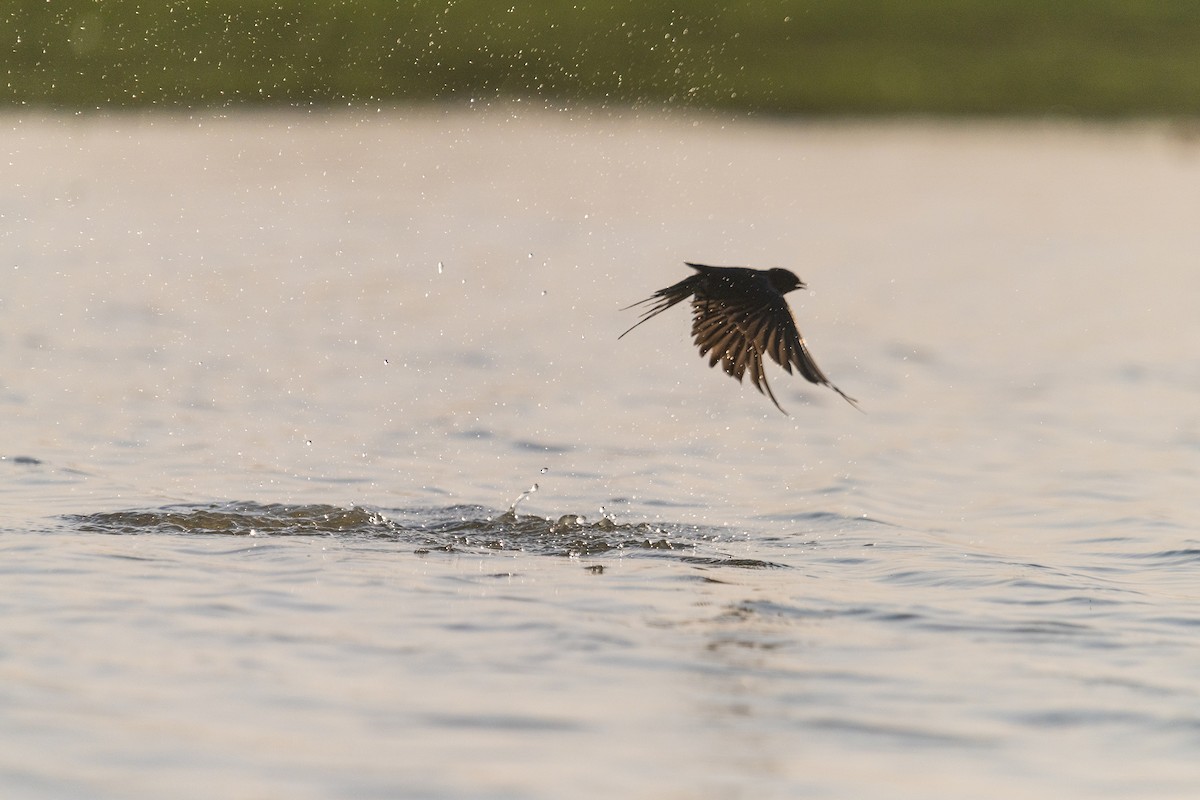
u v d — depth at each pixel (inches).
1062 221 1462.8
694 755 296.2
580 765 289.1
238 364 751.7
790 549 472.7
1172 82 2329.0
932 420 697.6
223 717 307.7
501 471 570.6
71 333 811.4
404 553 451.8
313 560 437.4
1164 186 1720.0
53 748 289.0
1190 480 583.8
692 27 2285.9
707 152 1852.9
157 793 270.2
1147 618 397.4
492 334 861.2
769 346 331.0
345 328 856.3
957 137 2080.5
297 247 1144.2
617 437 638.5
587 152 1796.3
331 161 1608.0
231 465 559.8
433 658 349.1
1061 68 2361.0
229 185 1430.9
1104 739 310.7
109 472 540.1
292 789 273.6
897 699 332.2
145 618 372.2
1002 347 888.9
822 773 289.9
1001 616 397.4
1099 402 744.3
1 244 1088.8
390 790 274.2
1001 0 2610.7
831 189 1632.6
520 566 441.4
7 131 1616.6
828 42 2378.2
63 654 342.6
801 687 337.7
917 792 282.2
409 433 628.4
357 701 319.6
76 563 420.5
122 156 1536.7
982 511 532.7
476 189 1514.5
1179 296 1080.8
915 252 1261.1
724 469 588.7
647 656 356.2
